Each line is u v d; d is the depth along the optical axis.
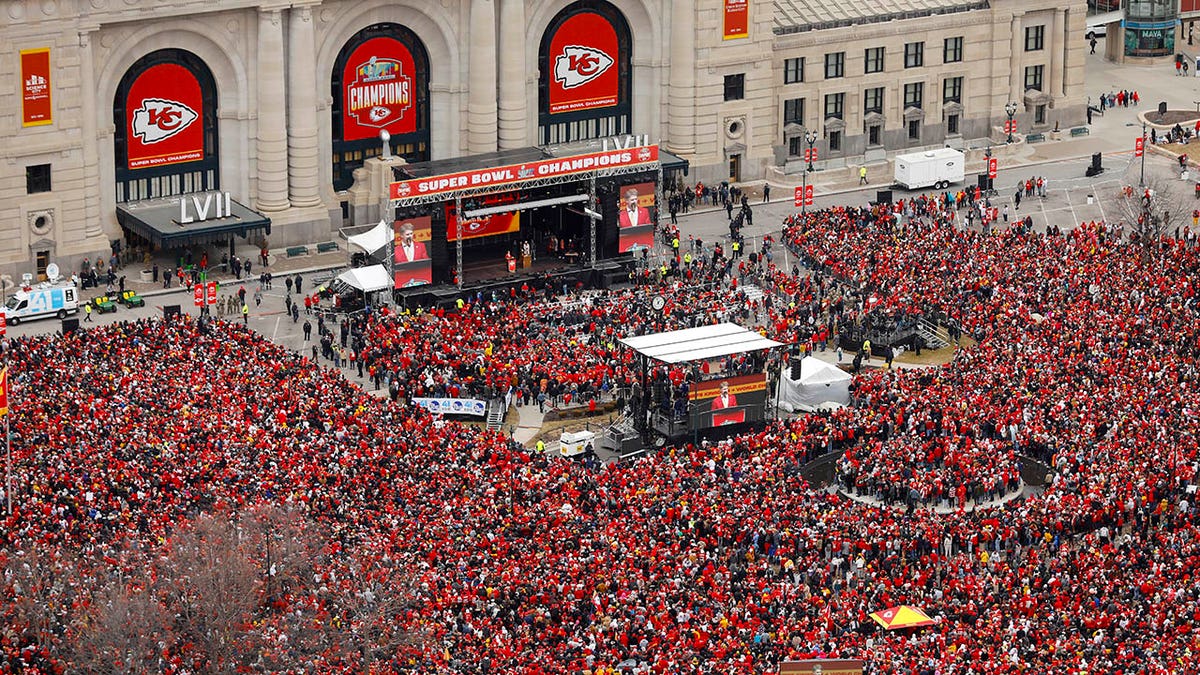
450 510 168.62
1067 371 199.38
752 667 146.38
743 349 199.00
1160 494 175.62
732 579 161.00
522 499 172.75
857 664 142.50
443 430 185.25
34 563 150.50
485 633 150.75
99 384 190.12
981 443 185.62
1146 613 155.38
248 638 147.25
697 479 179.25
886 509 175.00
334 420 185.62
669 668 145.12
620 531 166.38
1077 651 148.62
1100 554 165.00
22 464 171.25
